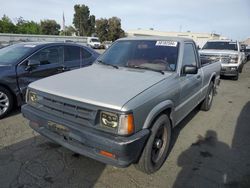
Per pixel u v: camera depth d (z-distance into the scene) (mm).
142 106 2422
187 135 4211
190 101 4012
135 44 3975
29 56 4926
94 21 62469
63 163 3107
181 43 3734
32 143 3617
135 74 3219
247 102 6727
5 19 49562
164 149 3092
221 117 5285
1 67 4543
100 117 2332
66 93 2576
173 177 2922
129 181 2807
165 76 3162
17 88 4703
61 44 5598
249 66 17953
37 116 2799
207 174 3010
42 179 2768
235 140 4059
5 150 3381
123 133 2246
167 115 3123
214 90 5918
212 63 5555
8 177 2773
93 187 2672
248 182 2873
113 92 2525
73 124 2479
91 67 3750
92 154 2430
